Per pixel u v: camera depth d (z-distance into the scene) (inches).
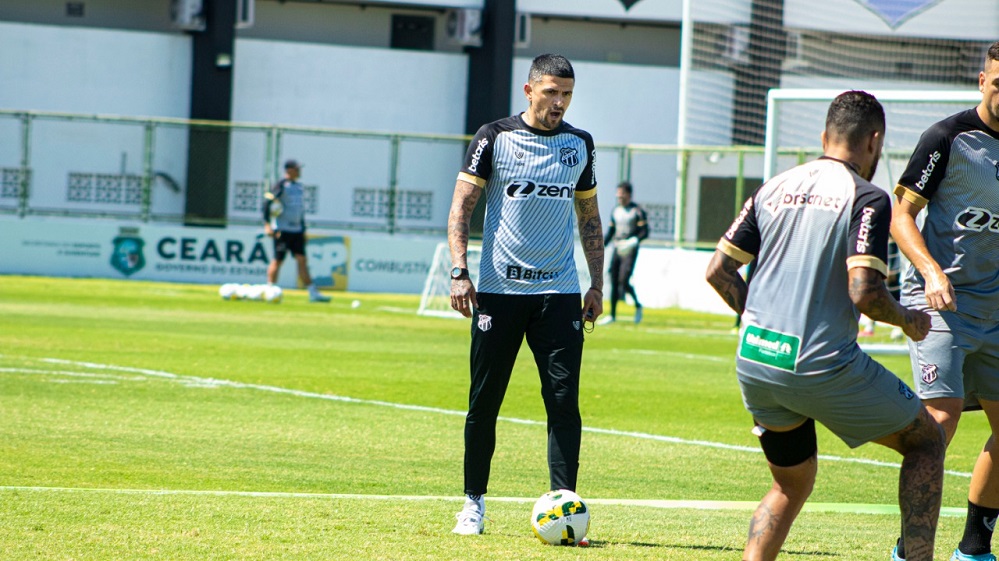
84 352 1907.0
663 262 4005.9
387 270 4293.8
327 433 1256.2
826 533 818.2
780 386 619.5
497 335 794.2
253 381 1659.7
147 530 737.6
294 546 706.8
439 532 772.0
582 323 809.5
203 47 4672.7
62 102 4591.5
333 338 2349.9
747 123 4259.4
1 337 2058.3
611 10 5034.5
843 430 629.0
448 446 1206.3
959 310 792.3
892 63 4517.7
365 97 4911.4
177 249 4168.3
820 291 611.5
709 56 4175.7
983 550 767.7
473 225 4313.5
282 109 4849.9
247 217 4670.3
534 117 805.2
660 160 4938.5
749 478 1094.4
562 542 744.3
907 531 626.8
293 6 5029.5
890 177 2556.6
